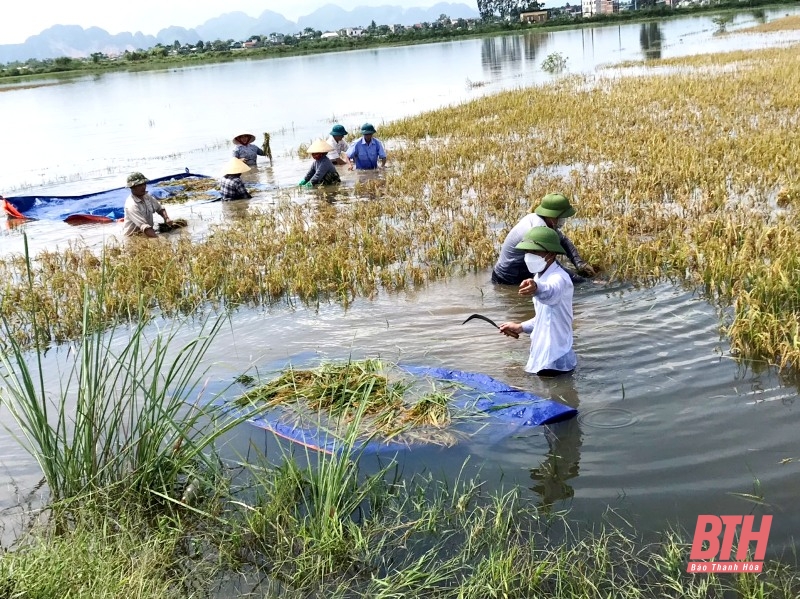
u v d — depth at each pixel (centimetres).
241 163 1494
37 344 477
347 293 887
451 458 505
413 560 405
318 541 413
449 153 1703
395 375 615
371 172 1636
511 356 666
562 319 609
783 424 514
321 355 693
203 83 5394
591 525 424
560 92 2711
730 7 10106
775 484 446
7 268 1077
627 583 374
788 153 1314
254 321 814
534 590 375
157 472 482
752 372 596
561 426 535
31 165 2119
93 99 4450
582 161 1504
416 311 809
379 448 520
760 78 2405
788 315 675
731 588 367
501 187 1321
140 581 385
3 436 580
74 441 477
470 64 5462
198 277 937
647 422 531
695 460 478
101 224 1395
